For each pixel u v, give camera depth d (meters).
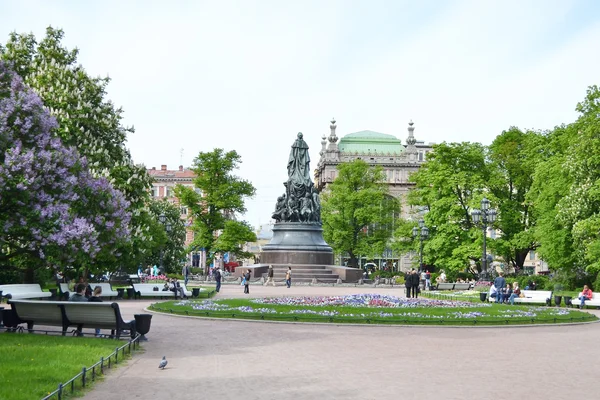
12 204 26.14
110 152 42.84
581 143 53.78
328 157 173.62
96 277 54.12
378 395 13.91
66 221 26.67
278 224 78.00
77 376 13.91
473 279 84.00
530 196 66.62
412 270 49.44
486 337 24.89
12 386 13.00
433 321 28.73
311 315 30.11
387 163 173.50
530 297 47.62
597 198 51.34
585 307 44.53
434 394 14.07
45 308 22.00
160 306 34.50
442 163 81.06
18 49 41.94
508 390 14.59
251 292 54.16
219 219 98.44
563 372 17.05
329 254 77.12
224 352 19.83
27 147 27.50
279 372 16.52
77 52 44.91
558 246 59.84
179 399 13.32
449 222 78.94
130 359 18.17
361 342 22.58
